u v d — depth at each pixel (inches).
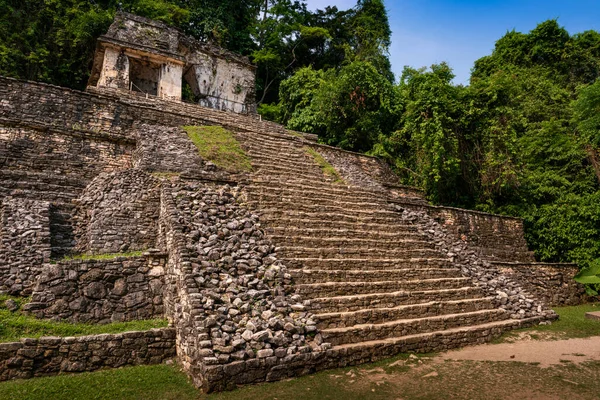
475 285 369.1
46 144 377.4
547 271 507.8
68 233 310.5
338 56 1166.3
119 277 260.7
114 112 437.7
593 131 663.1
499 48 1143.6
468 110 634.8
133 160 411.2
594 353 263.9
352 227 381.4
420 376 217.0
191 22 1003.3
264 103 1113.4
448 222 525.7
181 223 281.1
